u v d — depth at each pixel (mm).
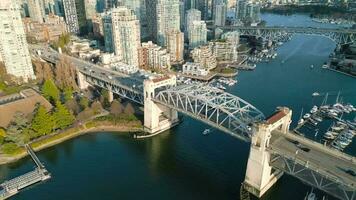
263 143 128750
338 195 115250
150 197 138125
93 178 150500
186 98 170625
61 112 189500
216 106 155375
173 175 152875
